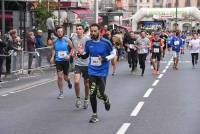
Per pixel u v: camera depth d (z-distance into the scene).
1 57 22.61
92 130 11.50
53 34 30.30
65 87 20.62
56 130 11.55
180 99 16.91
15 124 12.36
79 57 13.34
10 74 24.62
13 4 38.25
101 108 14.82
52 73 28.67
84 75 14.73
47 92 19.25
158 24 77.44
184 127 11.85
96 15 46.28
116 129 11.59
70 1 49.19
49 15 39.97
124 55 41.56
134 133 11.14
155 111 14.27
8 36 25.00
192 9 77.81
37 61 27.75
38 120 12.91
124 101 16.39
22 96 18.00
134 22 77.19
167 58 46.16
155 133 11.14
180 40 32.62
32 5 39.41
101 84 12.66
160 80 24.33
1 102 16.41
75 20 47.53
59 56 16.92
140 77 26.11
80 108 14.91
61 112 14.20
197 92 19.02
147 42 27.25
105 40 12.61
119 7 82.62
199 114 13.75
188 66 35.38
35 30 37.97
